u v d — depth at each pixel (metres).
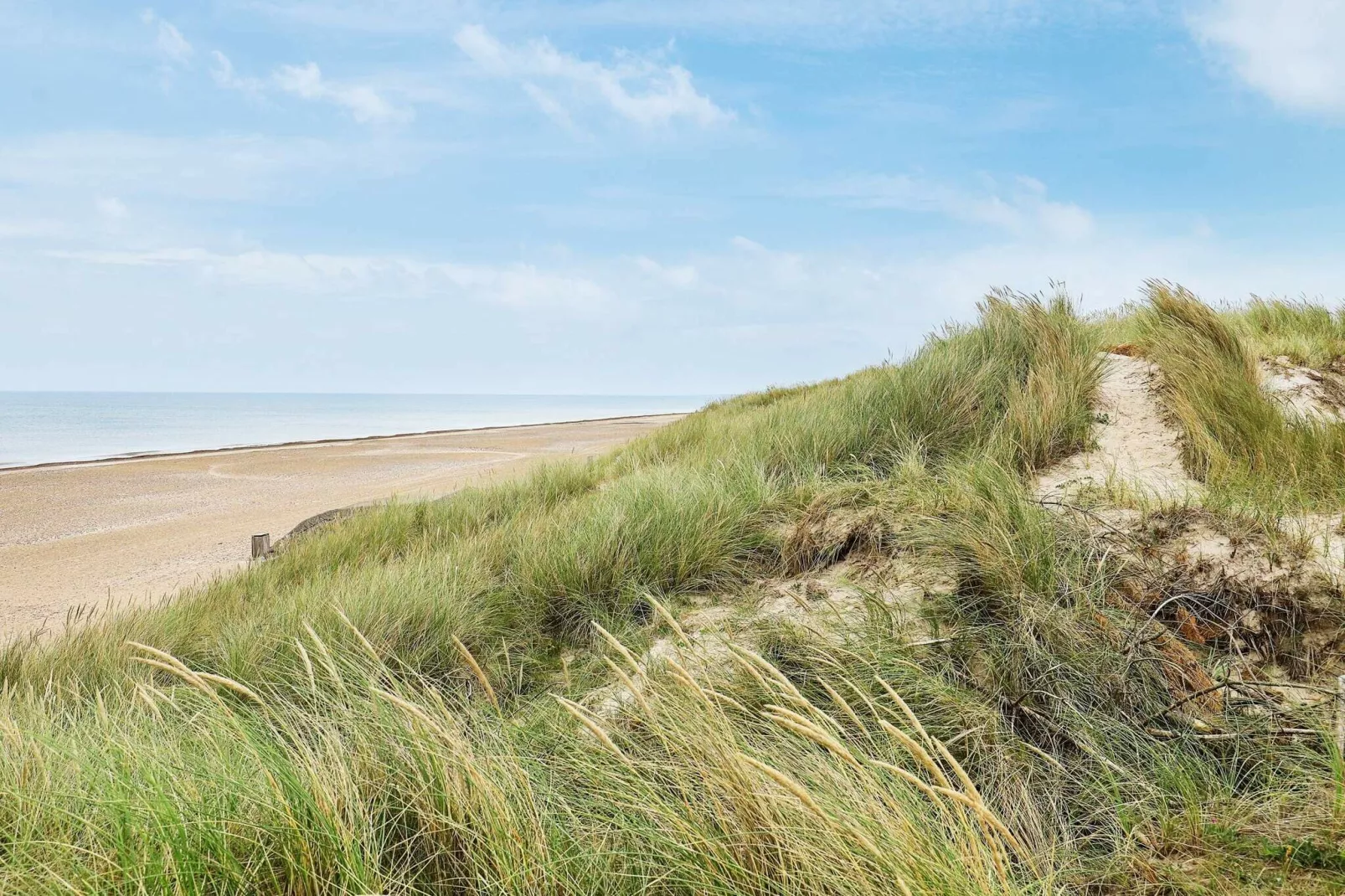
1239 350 6.45
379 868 2.12
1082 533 4.08
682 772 2.38
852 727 2.96
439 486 16.91
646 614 4.82
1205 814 2.33
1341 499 3.96
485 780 2.19
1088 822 2.45
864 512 5.01
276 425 63.94
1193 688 3.00
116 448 36.47
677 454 10.08
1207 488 4.59
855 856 1.91
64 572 9.90
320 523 10.25
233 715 2.46
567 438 34.72
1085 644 3.22
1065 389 6.29
